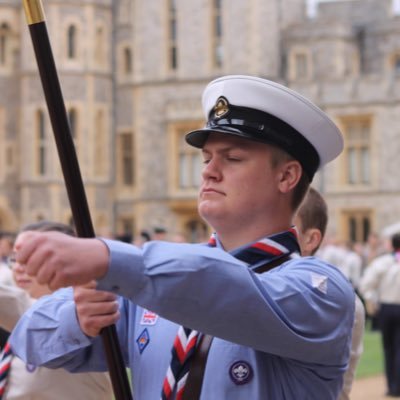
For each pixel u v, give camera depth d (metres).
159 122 65.88
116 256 3.87
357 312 7.76
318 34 68.50
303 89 63.56
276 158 4.78
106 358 4.59
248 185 4.71
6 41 66.69
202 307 4.04
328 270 4.58
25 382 7.21
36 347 4.82
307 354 4.35
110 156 66.19
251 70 64.31
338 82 62.81
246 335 4.17
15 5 66.88
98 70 65.25
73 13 64.31
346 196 62.69
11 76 66.75
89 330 4.45
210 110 4.94
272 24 65.44
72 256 3.79
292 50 68.75
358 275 37.75
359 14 76.06
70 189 4.30
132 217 67.12
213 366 4.54
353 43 71.69
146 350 4.77
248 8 64.31
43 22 4.27
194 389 4.54
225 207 4.71
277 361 4.52
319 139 4.89
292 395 4.50
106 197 65.88
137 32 66.44
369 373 24.16
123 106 67.19
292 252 4.81
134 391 4.81
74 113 64.50
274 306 4.21
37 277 3.78
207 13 65.06
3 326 7.63
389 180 61.81
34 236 3.79
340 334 4.46
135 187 66.62
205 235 62.81
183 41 65.62
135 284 3.91
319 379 4.52
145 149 66.25
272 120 4.77
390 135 61.84
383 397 20.70
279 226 4.84
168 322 4.77
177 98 65.44
